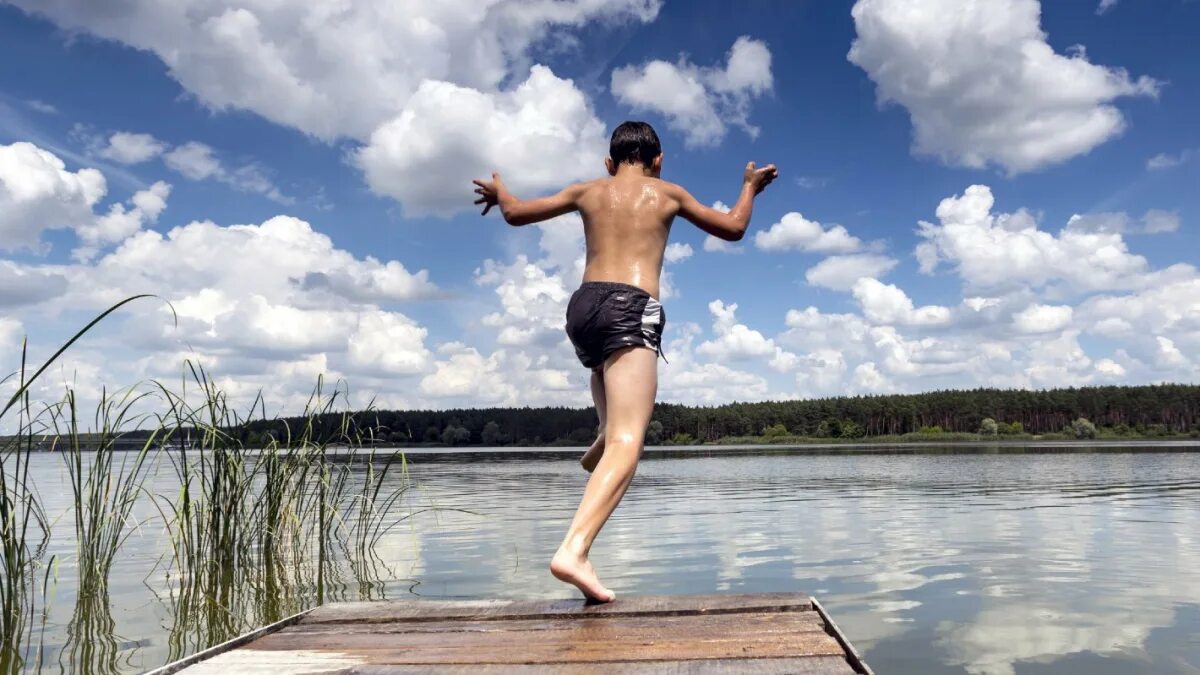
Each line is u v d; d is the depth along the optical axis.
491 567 6.25
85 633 4.31
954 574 5.82
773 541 7.65
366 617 3.28
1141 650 3.78
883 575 5.79
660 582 5.51
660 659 2.54
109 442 5.56
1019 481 16.84
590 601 3.34
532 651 2.68
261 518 6.80
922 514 10.04
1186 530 8.20
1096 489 14.21
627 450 3.48
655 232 3.78
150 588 5.64
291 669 2.55
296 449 6.94
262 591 5.46
